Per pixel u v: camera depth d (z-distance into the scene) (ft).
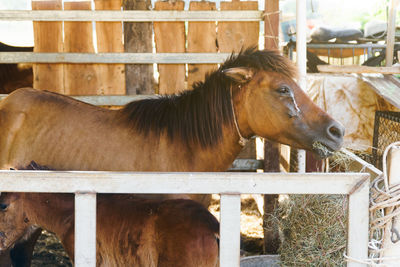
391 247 5.64
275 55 8.82
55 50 13.53
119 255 7.55
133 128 9.46
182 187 5.59
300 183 5.58
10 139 9.62
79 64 13.51
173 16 13.30
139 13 13.28
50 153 9.53
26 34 49.11
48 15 13.23
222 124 9.18
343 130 8.47
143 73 13.62
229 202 5.60
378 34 19.25
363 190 5.59
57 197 8.41
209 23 13.51
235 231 5.64
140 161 9.24
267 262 10.40
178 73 13.62
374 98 13.02
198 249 6.80
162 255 7.04
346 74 13.42
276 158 12.92
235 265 5.67
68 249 8.24
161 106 9.55
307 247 7.13
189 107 9.32
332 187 5.60
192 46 13.58
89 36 13.53
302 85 11.69
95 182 5.57
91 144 9.43
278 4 12.90
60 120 9.69
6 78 17.30
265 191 5.59
